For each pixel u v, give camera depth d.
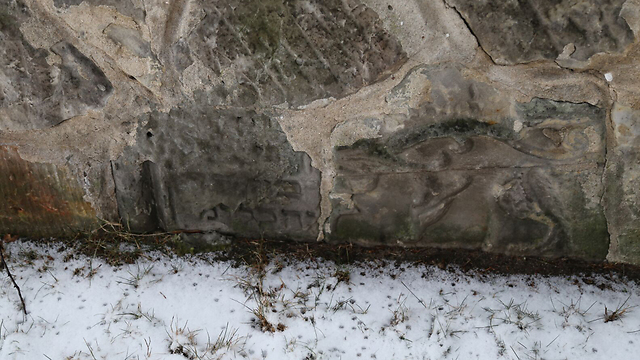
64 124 2.29
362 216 2.40
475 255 2.42
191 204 2.43
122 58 2.13
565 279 2.35
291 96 2.14
